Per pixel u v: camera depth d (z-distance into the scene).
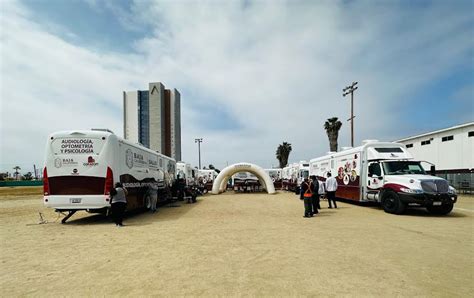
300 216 13.07
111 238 8.45
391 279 4.93
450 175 30.42
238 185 37.44
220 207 17.58
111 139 11.34
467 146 28.98
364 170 16.14
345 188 18.47
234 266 5.68
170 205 19.30
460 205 17.20
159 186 17.88
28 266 5.82
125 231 9.53
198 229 9.81
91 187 10.98
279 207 17.30
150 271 5.43
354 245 7.36
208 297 4.22
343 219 11.94
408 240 7.91
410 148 37.94
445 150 31.75
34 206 19.86
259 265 5.73
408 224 10.58
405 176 13.52
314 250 6.88
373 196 15.23
